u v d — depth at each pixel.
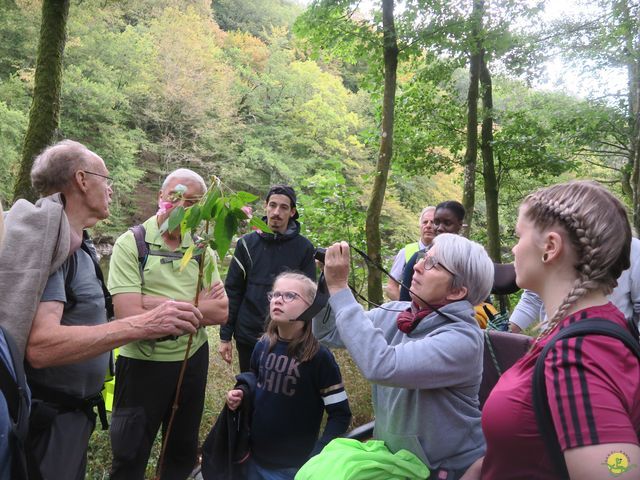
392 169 8.43
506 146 7.72
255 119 27.30
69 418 1.56
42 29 2.93
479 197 15.61
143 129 24.05
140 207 22.19
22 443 1.03
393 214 15.99
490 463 0.96
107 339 1.46
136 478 1.99
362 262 4.79
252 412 1.89
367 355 1.23
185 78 23.53
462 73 10.77
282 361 1.87
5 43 18.17
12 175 15.59
